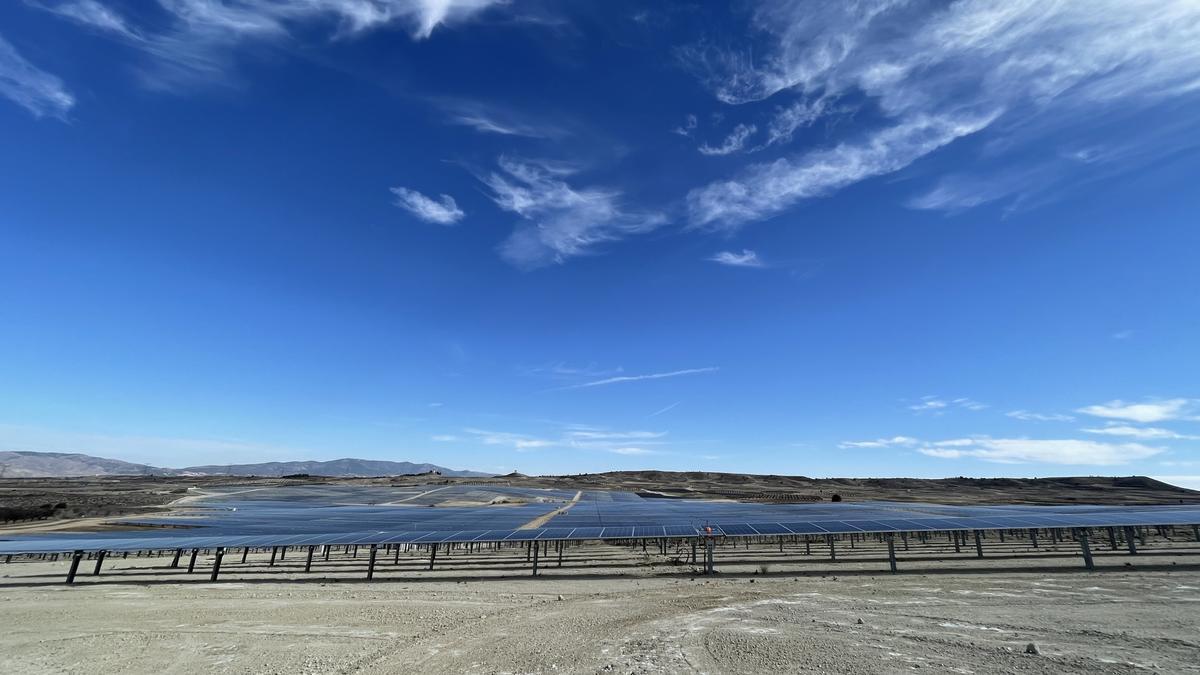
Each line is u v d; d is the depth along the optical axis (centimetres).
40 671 1617
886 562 3619
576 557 4625
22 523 8169
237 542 3550
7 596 2891
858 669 1443
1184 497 15462
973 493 17150
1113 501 13725
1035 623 1872
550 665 1562
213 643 1867
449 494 14738
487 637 1888
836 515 5347
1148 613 1977
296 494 14975
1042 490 18288
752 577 3064
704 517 5606
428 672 1539
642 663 1537
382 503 12688
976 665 1463
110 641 1908
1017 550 4488
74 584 3312
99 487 17350
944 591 2470
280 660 1673
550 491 16550
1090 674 1373
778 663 1507
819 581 2841
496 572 3641
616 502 12275
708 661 1541
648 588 2808
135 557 5144
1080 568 3059
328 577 3503
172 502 12469
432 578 3350
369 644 1831
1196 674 1361
